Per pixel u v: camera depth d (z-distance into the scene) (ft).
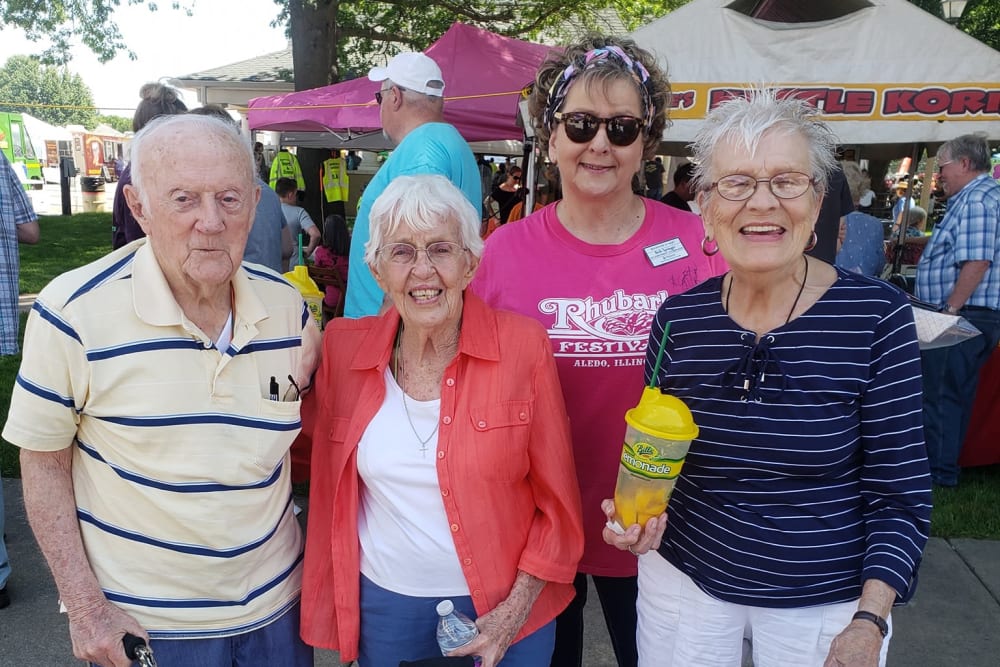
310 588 5.90
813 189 4.87
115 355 4.90
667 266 6.68
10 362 22.86
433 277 5.40
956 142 14.34
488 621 5.48
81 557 5.12
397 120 11.16
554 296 6.67
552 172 7.93
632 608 6.99
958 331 6.93
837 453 4.94
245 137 5.26
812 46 16.25
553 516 5.80
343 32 39.55
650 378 5.85
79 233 53.42
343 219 28.07
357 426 5.75
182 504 5.08
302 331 5.83
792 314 5.05
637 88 6.40
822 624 5.13
